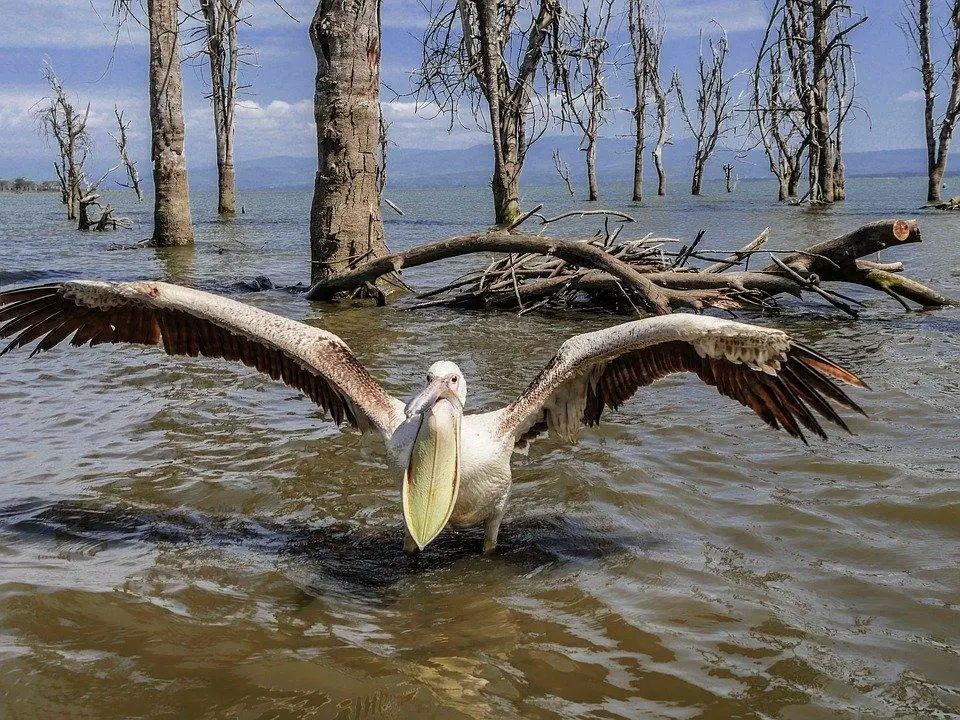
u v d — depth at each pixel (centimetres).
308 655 413
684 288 1305
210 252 2361
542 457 679
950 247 2167
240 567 510
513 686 390
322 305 1429
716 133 5891
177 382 879
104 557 516
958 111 4141
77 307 503
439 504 460
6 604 451
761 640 428
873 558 507
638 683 393
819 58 4216
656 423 757
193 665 405
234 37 4331
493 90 2952
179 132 2495
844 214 3556
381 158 3378
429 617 455
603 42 3919
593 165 5306
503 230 1371
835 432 723
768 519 562
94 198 3194
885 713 371
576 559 519
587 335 515
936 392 825
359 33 1498
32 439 712
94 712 369
